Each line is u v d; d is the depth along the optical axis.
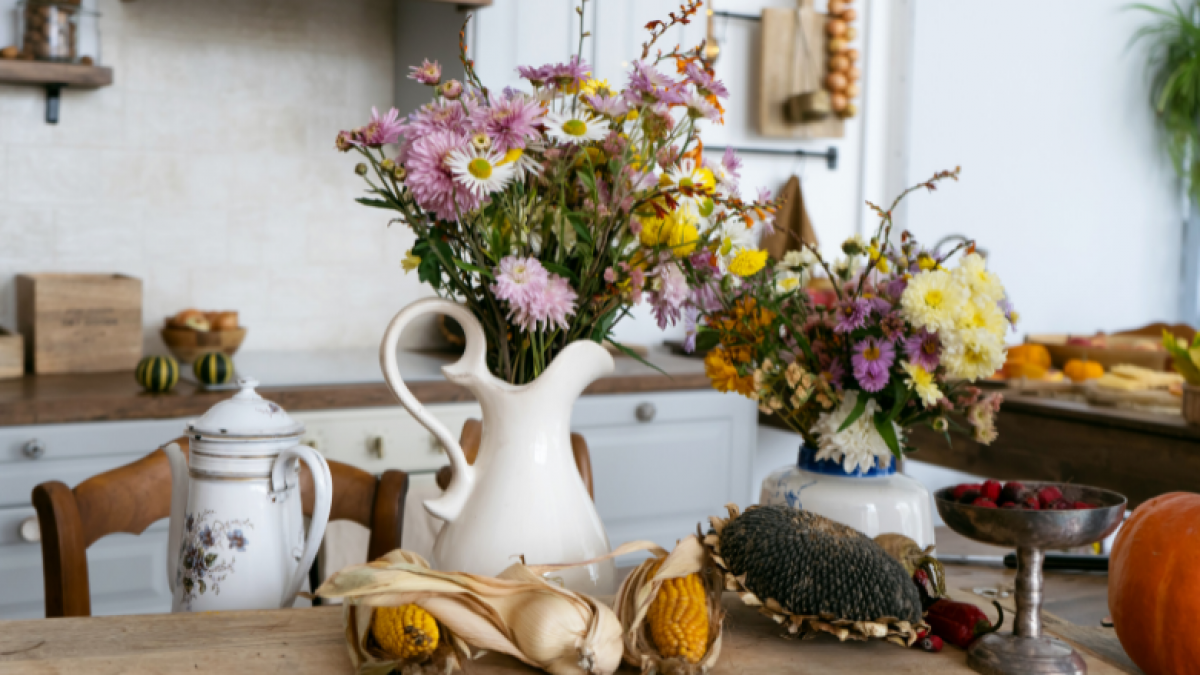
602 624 0.76
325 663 0.78
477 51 2.48
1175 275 4.05
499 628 0.77
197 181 2.68
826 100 3.12
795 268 1.14
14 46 2.37
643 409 2.53
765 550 0.81
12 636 0.82
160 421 2.08
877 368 0.98
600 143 0.90
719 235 0.98
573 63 0.93
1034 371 2.35
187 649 0.80
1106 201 3.88
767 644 0.85
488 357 0.96
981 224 3.64
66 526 1.07
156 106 2.62
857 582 0.80
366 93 2.87
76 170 2.54
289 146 2.78
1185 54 3.85
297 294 2.82
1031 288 3.78
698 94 0.92
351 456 2.23
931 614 0.88
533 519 0.91
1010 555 1.30
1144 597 0.91
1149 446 1.93
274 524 0.93
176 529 0.95
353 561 1.65
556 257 0.93
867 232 3.43
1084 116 3.79
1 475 1.96
